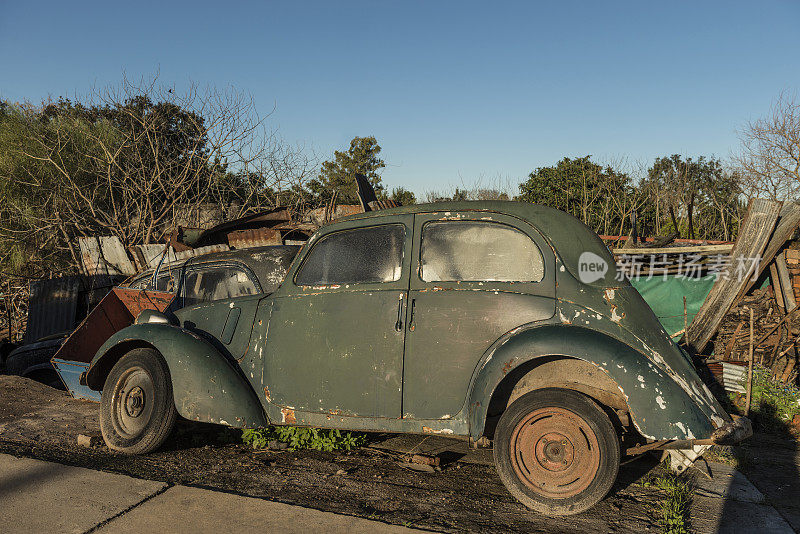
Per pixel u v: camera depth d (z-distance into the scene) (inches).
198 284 196.2
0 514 117.3
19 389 247.3
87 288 406.0
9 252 520.4
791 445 198.5
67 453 163.9
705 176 749.3
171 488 132.3
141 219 561.6
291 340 150.0
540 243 133.4
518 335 125.3
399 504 128.0
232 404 150.5
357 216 152.3
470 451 173.0
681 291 322.3
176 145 620.7
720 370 255.1
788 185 825.5
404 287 139.3
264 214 423.5
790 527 119.3
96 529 110.7
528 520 120.3
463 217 140.9
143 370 165.8
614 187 681.6
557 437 123.6
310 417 145.3
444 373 132.2
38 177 593.6
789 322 273.6
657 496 135.6
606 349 119.3
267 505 122.9
